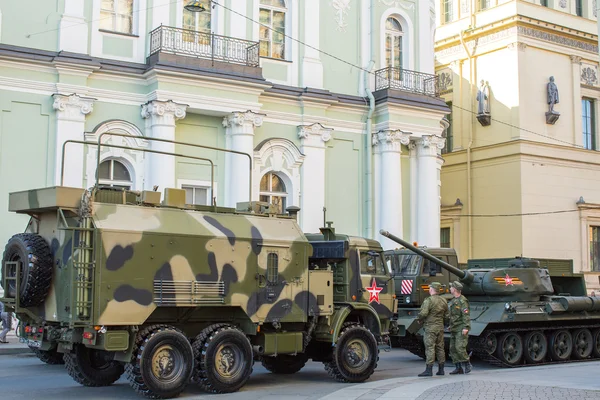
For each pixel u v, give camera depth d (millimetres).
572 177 32656
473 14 33156
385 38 27000
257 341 13141
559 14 32875
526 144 31234
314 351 14352
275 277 13086
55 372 14602
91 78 21203
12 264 12062
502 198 31672
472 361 18594
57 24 20953
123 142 21500
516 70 31375
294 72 24859
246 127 22672
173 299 11789
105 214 11430
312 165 24766
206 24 23234
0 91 20031
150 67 21312
